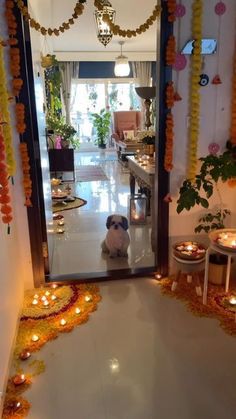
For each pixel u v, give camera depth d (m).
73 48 8.23
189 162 2.47
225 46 2.30
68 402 1.57
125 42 7.52
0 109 1.86
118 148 8.34
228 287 2.46
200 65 2.26
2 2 1.98
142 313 2.24
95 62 9.45
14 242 2.20
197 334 2.03
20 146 2.21
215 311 2.24
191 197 2.31
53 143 5.82
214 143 2.48
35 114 2.28
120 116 9.21
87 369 1.77
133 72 9.60
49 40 6.63
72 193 5.34
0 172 1.77
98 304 2.35
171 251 2.67
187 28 2.21
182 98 2.34
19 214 2.37
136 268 2.78
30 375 1.72
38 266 2.51
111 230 3.03
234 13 2.24
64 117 8.88
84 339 2.00
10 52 2.04
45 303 2.33
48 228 2.87
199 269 2.40
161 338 2.00
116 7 4.93
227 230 2.43
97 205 4.69
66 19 5.41
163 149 2.43
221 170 2.26
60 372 1.75
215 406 1.54
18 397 1.60
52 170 5.86
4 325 1.71
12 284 2.02
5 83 1.98
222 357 1.85
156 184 2.55
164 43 2.20
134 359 1.83
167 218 2.58
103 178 6.42
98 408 1.54
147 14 5.33
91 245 3.34
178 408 1.53
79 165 7.87
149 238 3.50
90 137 10.16
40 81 3.02
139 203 3.89
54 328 2.09
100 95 9.82
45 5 4.22
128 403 1.56
